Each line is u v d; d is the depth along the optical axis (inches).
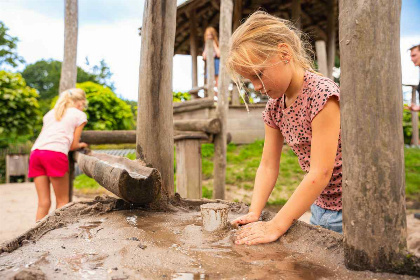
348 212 47.5
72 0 212.4
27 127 355.3
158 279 45.3
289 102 67.1
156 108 99.0
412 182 233.6
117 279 45.1
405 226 45.5
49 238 64.5
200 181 180.4
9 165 418.6
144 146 99.7
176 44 445.4
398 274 45.0
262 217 77.1
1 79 340.5
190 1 328.2
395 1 43.6
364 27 43.9
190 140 178.2
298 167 244.1
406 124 519.8
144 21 99.9
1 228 177.5
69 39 211.8
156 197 82.0
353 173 46.4
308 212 201.0
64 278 45.3
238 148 296.7
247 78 61.6
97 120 405.4
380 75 43.8
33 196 300.5
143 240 62.7
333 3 335.6
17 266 49.4
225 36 188.4
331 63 340.2
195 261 52.4
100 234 67.1
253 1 350.9
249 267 49.9
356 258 46.8
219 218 67.1
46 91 1621.6
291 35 62.0
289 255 55.1
